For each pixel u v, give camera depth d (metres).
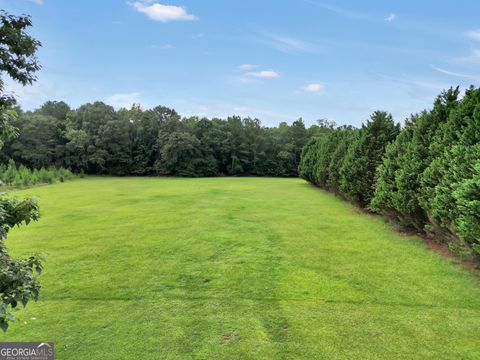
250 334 3.46
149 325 3.67
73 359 3.04
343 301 4.21
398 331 3.47
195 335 3.45
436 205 5.64
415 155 6.97
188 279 5.05
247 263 5.77
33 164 35.53
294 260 5.91
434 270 5.30
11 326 3.63
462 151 5.12
